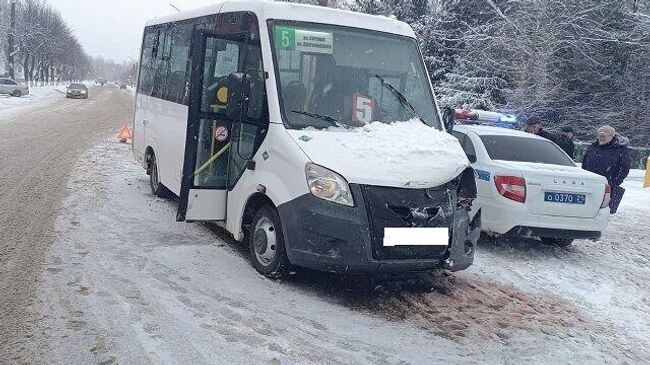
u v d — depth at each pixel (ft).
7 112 90.33
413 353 14.53
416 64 21.68
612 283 22.68
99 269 18.52
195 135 20.56
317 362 13.50
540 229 23.65
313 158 17.24
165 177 27.68
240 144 20.63
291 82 19.31
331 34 20.44
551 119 74.95
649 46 74.90
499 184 23.97
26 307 15.24
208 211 21.22
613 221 36.27
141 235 22.88
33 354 12.87
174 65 27.61
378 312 17.10
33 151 44.62
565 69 75.72
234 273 19.17
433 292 19.21
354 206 16.52
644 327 18.40
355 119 19.44
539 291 20.70
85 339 13.69
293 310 16.57
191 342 13.92
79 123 78.54
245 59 20.62
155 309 15.72
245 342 14.16
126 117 100.58
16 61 210.59
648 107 78.54
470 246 18.63
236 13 21.83
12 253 19.43
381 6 88.58
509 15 79.46
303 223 17.10
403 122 19.81
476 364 14.33
